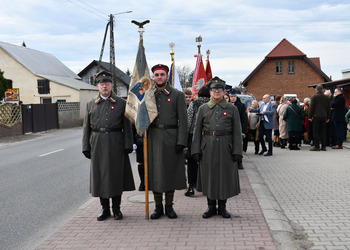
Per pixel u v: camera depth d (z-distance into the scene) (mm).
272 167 8961
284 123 12617
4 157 12094
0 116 19672
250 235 4230
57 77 36938
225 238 4156
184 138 5035
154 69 5098
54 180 8211
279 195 6270
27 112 22000
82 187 7516
